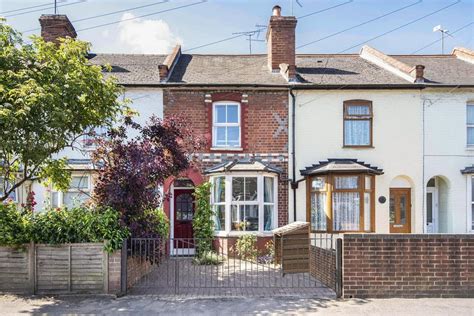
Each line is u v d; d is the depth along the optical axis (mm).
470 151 16578
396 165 16422
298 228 11492
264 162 16312
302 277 11602
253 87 16281
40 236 9695
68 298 9336
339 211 15781
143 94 16438
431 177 16516
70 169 13391
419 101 16641
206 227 15461
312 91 16531
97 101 10656
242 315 8172
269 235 15500
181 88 16344
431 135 16578
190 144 13320
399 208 16625
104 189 10609
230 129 16562
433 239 9406
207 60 19781
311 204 16266
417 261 9383
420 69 16625
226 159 16266
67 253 9672
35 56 10031
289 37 18078
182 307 8680
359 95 16578
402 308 8562
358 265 9367
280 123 16453
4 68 9539
